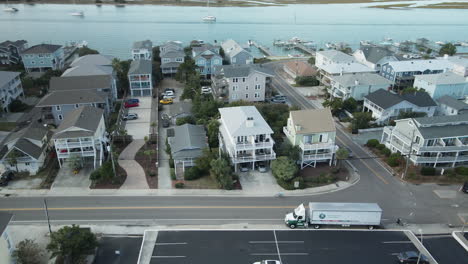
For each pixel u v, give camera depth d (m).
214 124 67.38
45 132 64.94
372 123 79.06
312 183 57.19
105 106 80.19
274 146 64.25
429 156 60.97
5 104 81.94
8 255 38.69
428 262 41.28
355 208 46.00
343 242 44.75
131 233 45.81
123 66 104.94
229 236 45.41
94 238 40.94
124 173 59.09
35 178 57.41
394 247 44.09
